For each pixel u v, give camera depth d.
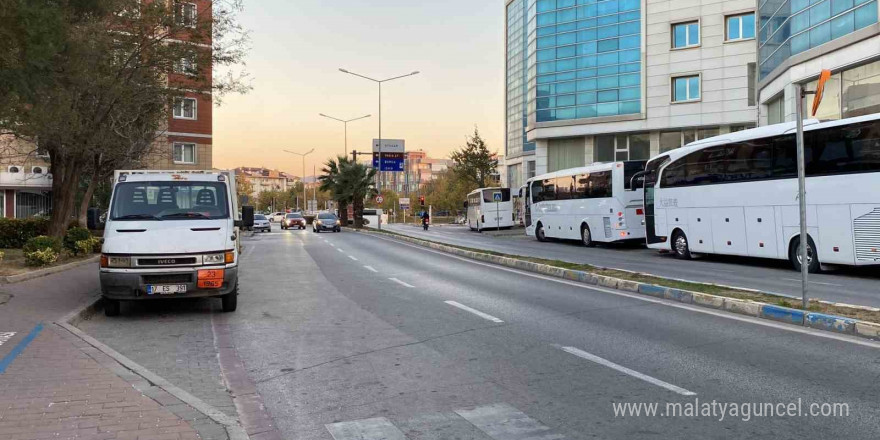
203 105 45.97
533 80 47.44
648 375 6.19
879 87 21.62
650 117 41.69
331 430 4.85
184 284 9.70
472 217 50.75
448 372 6.49
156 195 10.88
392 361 7.02
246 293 13.11
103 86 17.67
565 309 10.36
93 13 14.59
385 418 5.09
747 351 7.11
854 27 22.12
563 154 46.34
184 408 5.08
